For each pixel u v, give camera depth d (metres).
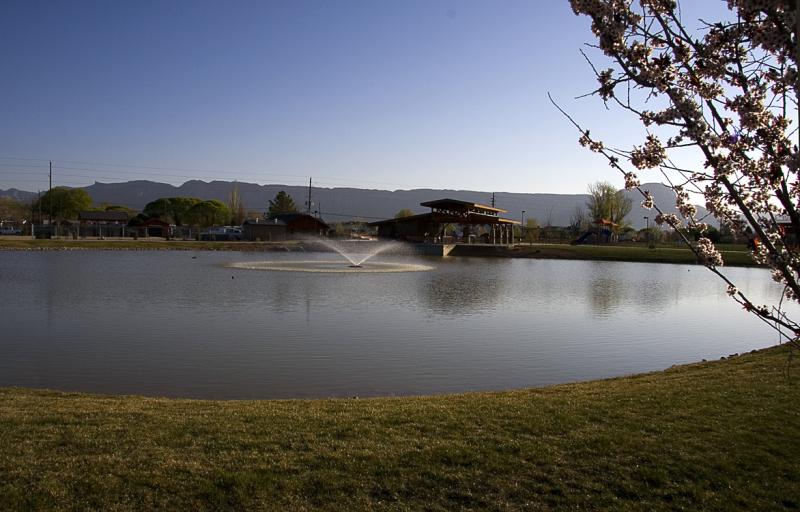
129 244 60.72
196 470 5.57
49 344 13.84
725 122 3.96
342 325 17.03
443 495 5.31
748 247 4.14
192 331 15.68
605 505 5.24
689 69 3.91
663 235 84.69
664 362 13.43
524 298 25.02
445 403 8.24
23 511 4.77
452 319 18.70
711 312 21.98
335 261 47.53
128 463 5.66
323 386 10.69
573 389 9.39
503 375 11.85
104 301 21.23
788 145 3.73
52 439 6.24
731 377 9.57
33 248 53.72
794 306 24.14
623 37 3.80
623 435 6.70
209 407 7.95
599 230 87.44
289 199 131.38
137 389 10.26
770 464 6.00
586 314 20.75
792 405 7.78
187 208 108.44
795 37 3.51
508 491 5.41
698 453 6.23
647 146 4.13
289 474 5.56
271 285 27.64
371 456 6.00
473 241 74.31
